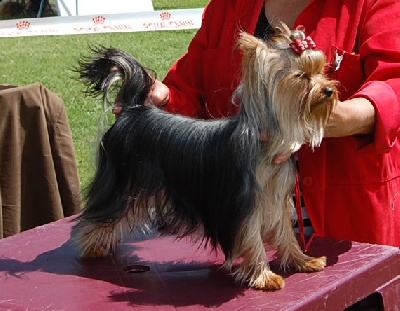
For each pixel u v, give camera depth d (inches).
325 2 114.6
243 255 97.7
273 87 92.7
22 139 164.2
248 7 121.0
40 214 168.7
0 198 162.1
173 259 107.9
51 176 167.3
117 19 443.5
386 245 114.0
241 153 94.0
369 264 104.3
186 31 449.7
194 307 91.6
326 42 112.2
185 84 128.6
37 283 100.5
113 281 100.7
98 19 444.1
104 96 106.8
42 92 165.9
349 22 112.3
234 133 94.8
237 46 103.7
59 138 169.2
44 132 165.5
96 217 104.7
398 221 118.3
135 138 101.9
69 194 171.5
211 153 96.7
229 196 95.3
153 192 100.8
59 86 347.9
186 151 98.3
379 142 105.3
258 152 94.3
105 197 104.0
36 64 389.7
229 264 100.1
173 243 113.9
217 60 123.6
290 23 117.2
